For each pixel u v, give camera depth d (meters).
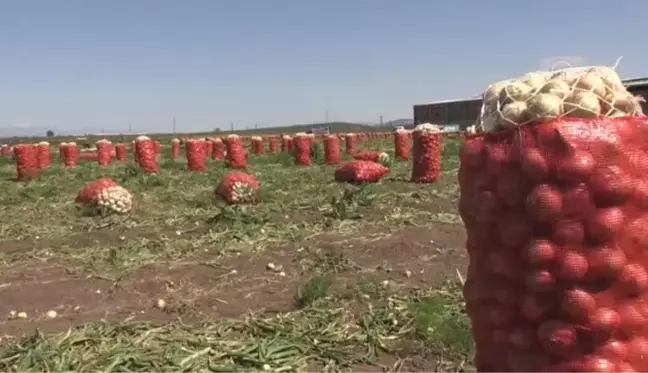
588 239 2.60
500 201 2.75
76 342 5.00
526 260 2.68
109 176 20.75
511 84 2.82
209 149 33.91
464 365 4.54
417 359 4.69
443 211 10.97
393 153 28.77
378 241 8.42
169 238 9.13
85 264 7.76
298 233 9.07
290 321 5.43
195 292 6.49
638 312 2.64
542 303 2.68
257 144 34.44
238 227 9.34
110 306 6.11
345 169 15.34
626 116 2.72
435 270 7.02
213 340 5.03
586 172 2.55
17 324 5.62
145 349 4.86
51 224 10.70
